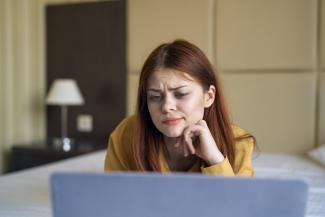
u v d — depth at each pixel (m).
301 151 2.21
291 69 2.21
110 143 1.12
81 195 0.60
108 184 0.58
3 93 2.88
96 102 2.84
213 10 2.38
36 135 3.05
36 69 3.00
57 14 2.94
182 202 0.58
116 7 2.72
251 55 2.29
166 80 0.87
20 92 2.95
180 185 0.57
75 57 2.89
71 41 2.90
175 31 2.47
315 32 2.15
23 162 2.71
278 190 0.56
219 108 1.03
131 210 0.59
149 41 2.54
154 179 0.57
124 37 2.71
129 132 1.10
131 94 2.64
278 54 2.23
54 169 1.76
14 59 2.94
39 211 1.12
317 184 1.48
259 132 2.29
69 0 2.91
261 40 2.26
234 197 0.56
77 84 2.89
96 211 0.60
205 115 1.02
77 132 2.92
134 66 2.61
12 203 1.20
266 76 2.27
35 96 3.01
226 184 0.56
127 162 1.11
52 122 3.02
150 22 2.54
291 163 1.94
